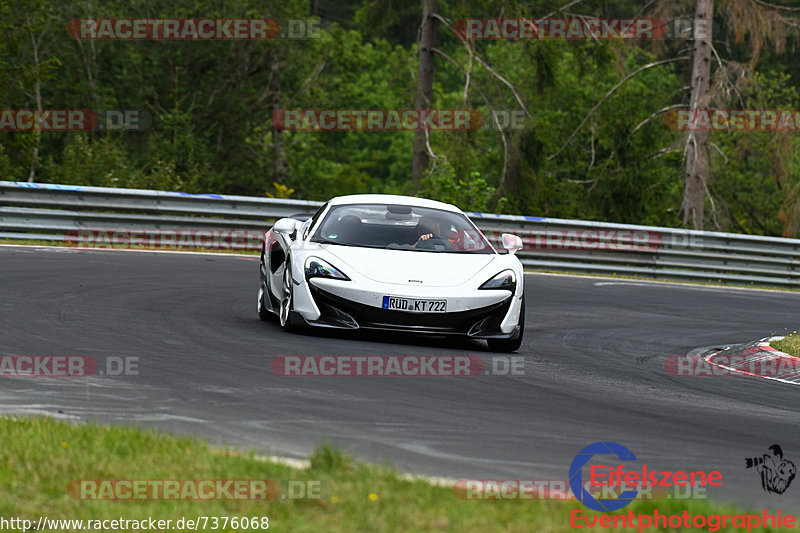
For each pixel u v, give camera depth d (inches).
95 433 795.4
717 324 2022.6
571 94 5718.5
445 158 3973.9
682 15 4074.8
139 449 757.9
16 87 4653.1
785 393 1290.6
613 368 1379.2
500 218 2778.1
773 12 3823.8
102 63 5605.3
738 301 2480.3
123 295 1690.5
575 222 2849.4
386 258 1396.4
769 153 4271.7
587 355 1482.5
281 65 5802.2
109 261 2138.3
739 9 3836.1
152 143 5339.6
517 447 867.4
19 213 2412.6
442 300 1339.8
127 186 3941.9
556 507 673.6
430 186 3641.7
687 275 2982.3
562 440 906.1
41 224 2437.3
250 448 807.1
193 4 5516.7
